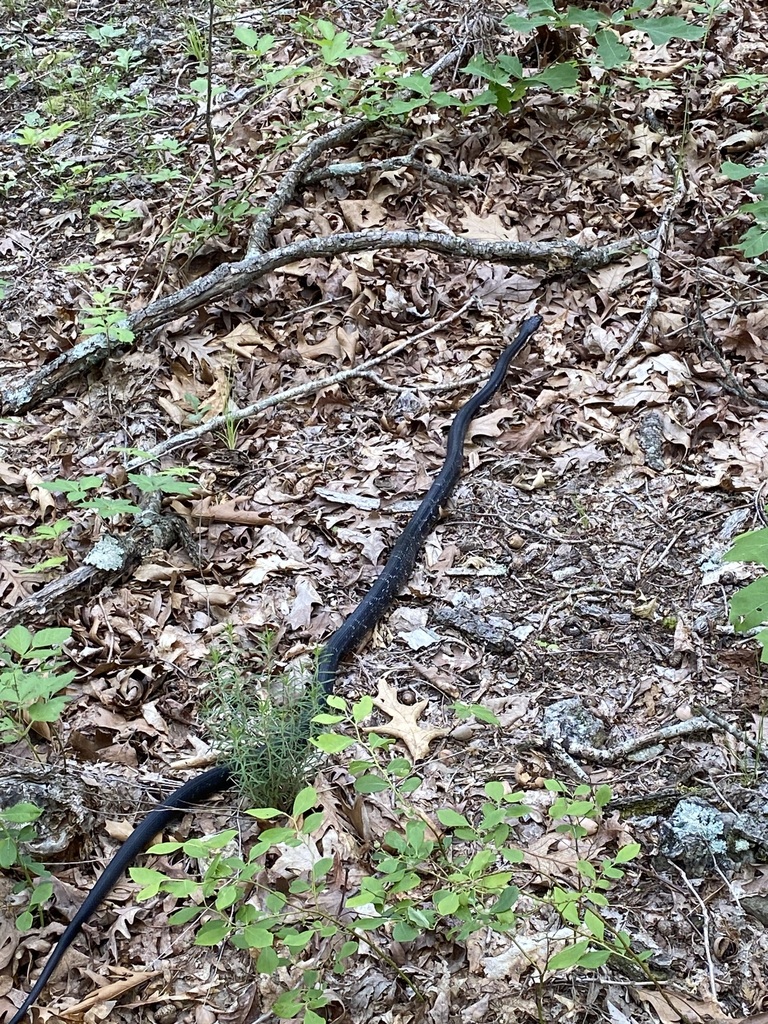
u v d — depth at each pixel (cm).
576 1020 159
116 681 200
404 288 269
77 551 224
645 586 208
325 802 181
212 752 192
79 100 337
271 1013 163
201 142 315
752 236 235
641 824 176
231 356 260
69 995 167
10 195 318
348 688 199
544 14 290
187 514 228
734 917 166
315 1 352
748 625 139
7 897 174
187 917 143
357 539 221
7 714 185
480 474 233
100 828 183
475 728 191
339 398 249
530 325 252
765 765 179
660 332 252
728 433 233
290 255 268
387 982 164
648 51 314
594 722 187
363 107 293
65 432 251
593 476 229
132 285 281
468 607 208
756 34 318
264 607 212
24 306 284
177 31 359
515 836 176
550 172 293
